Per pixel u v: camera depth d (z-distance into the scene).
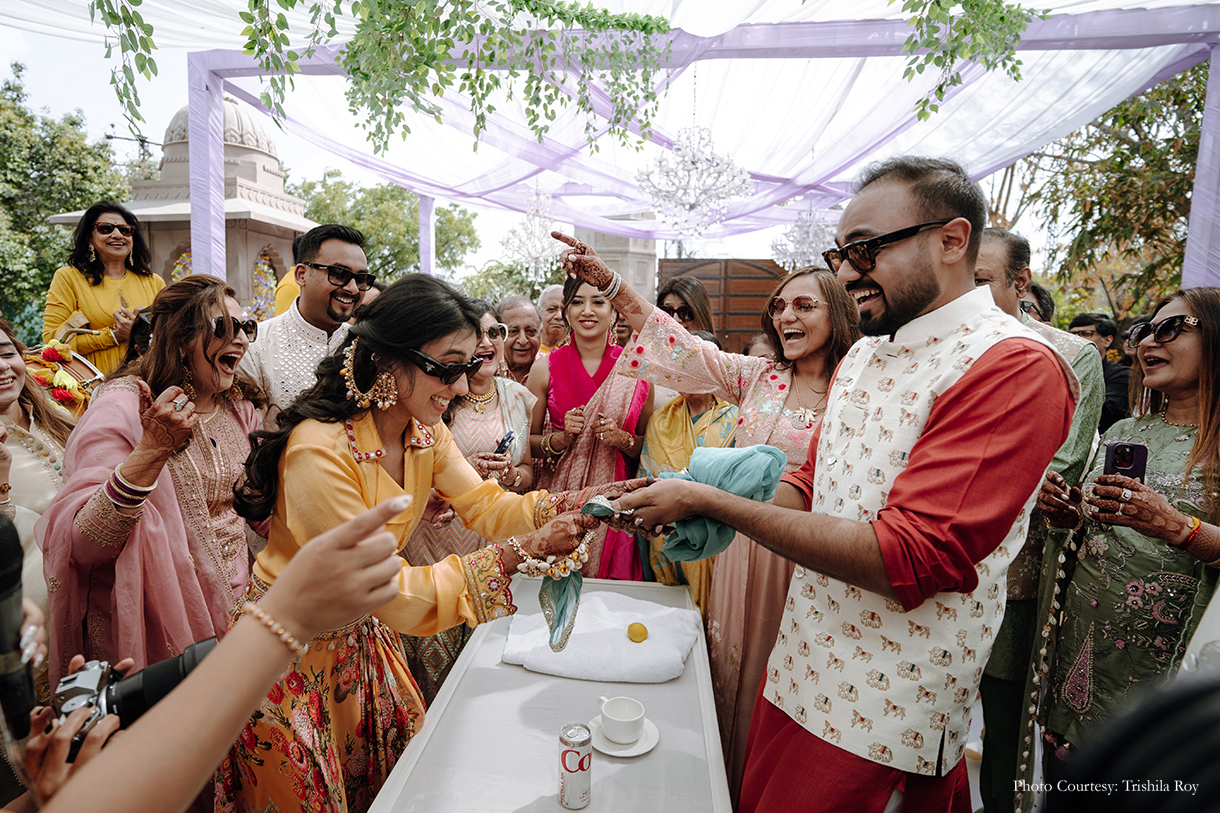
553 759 1.36
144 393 1.49
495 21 3.07
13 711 0.62
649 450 2.54
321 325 2.55
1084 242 7.04
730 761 2.03
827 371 2.10
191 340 1.70
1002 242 2.11
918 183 1.17
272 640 0.60
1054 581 1.92
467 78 2.91
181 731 0.56
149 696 0.79
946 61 3.07
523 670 1.71
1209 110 3.45
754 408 2.16
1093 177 7.02
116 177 13.95
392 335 1.27
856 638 1.22
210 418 1.86
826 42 3.55
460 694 1.59
